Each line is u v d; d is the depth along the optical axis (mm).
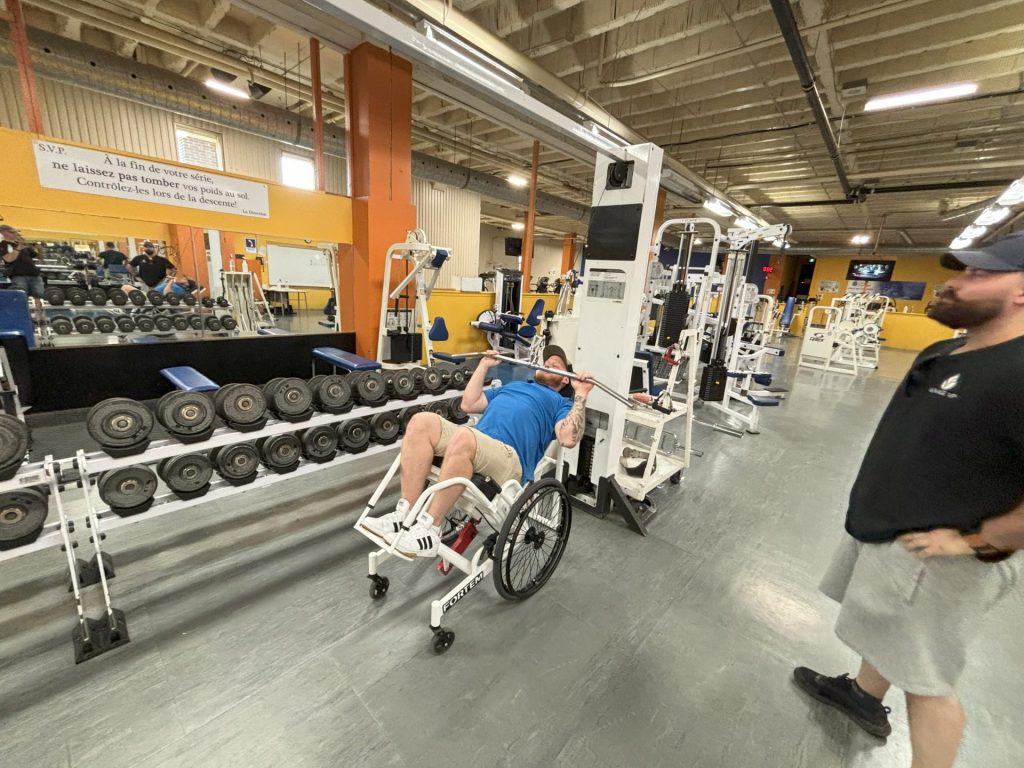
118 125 7027
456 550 1804
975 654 1789
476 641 1690
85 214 2572
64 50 4438
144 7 4531
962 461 992
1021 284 938
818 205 9773
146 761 1210
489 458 1762
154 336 5453
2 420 1481
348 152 3922
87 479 1650
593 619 1846
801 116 5934
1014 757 1373
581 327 2555
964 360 1033
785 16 3213
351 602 1843
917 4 3465
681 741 1363
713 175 8992
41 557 1975
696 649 1723
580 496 2770
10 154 2322
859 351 9523
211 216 3027
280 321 8594
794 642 1782
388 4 3186
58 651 1525
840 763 1323
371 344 4188
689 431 2971
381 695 1444
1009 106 5270
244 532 2289
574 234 17484
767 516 2818
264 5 3230
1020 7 3588
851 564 1343
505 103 1647
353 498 2695
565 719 1408
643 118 6465
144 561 2016
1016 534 896
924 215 10883
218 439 1979
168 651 1557
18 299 3369
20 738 1250
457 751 1288
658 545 2420
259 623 1703
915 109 5422
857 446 4270
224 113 5570
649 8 3689
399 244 3686
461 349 7016
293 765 1224
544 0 3812
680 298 3656
